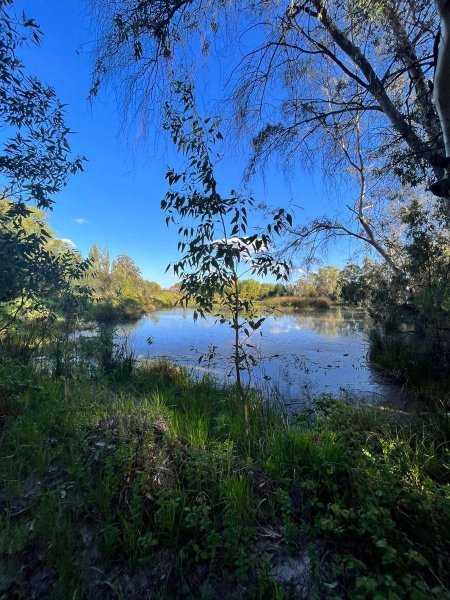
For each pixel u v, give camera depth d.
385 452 2.67
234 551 1.71
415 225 7.14
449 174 3.08
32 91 3.59
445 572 1.64
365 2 3.63
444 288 6.37
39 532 1.88
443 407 3.81
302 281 24.84
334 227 9.97
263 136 5.70
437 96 2.96
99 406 3.70
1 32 3.13
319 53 5.10
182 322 20.27
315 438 3.01
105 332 7.55
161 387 5.29
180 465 2.41
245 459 2.64
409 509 1.96
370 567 1.69
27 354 6.05
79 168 4.14
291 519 2.03
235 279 2.74
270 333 14.20
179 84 2.73
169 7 3.42
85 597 1.61
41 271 4.23
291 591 1.58
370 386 6.10
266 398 4.64
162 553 1.80
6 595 1.61
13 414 3.41
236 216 2.56
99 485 2.21
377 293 9.88
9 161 3.74
